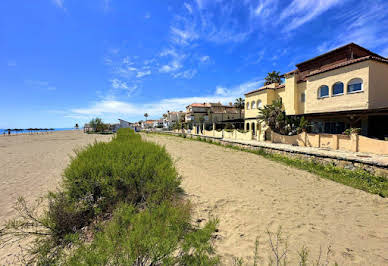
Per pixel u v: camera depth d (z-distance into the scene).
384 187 5.56
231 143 16.02
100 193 3.10
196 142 20.55
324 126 13.52
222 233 3.04
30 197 4.66
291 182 6.18
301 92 16.56
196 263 1.98
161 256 1.83
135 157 4.04
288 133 14.27
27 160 10.22
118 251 1.71
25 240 2.66
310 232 3.18
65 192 2.98
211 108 42.69
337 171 7.40
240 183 5.95
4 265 2.15
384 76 11.23
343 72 12.05
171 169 4.01
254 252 2.57
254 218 3.62
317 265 2.35
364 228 3.36
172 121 57.53
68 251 2.16
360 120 11.27
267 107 16.83
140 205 3.14
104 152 4.05
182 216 2.78
